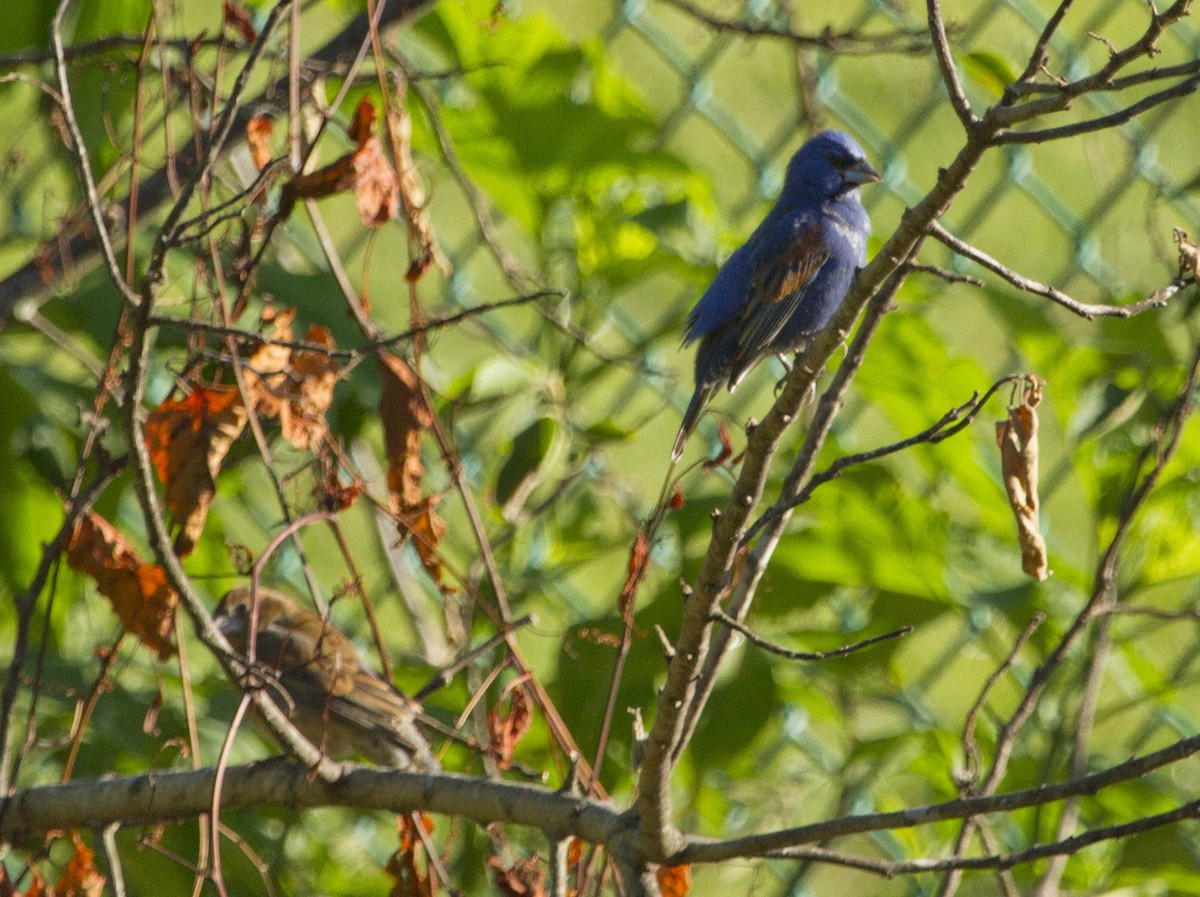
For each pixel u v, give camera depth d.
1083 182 13.41
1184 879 9.46
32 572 9.05
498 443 10.02
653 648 9.21
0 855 7.14
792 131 11.92
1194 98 13.85
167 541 6.15
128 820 7.09
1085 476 9.90
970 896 9.77
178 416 6.85
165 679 8.90
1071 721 9.70
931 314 11.49
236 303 7.02
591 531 10.22
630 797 9.27
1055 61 13.00
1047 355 10.27
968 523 11.02
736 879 9.98
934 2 5.36
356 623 10.23
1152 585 9.67
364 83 8.69
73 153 6.00
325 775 6.87
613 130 10.23
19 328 8.90
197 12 10.73
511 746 7.34
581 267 10.27
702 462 7.31
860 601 10.57
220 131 6.33
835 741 10.91
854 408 11.13
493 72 10.17
